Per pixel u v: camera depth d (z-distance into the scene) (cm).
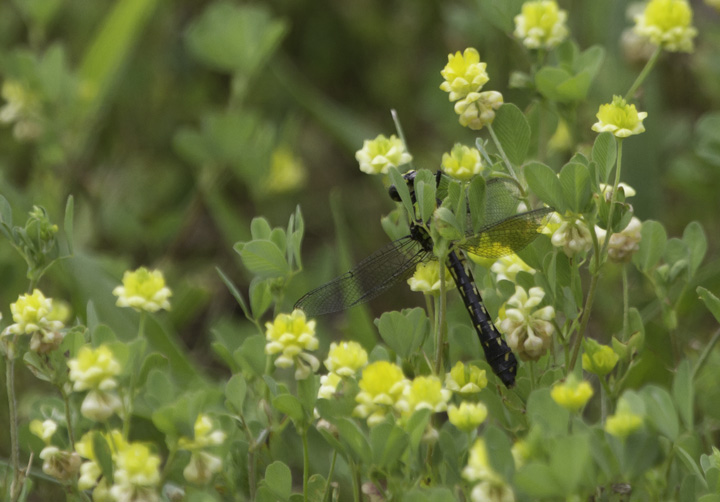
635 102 75
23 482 71
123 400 69
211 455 69
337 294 74
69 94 85
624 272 72
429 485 70
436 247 70
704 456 69
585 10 85
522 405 71
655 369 75
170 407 68
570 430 68
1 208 72
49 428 70
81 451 69
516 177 72
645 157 81
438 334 70
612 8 83
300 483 77
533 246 71
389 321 71
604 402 71
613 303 80
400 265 74
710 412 72
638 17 74
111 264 82
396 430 68
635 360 71
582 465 66
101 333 70
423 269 71
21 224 78
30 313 70
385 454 68
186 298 81
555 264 71
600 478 68
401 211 73
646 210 81
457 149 70
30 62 84
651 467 67
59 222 86
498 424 72
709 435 73
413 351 71
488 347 72
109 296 78
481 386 70
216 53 87
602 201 70
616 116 70
